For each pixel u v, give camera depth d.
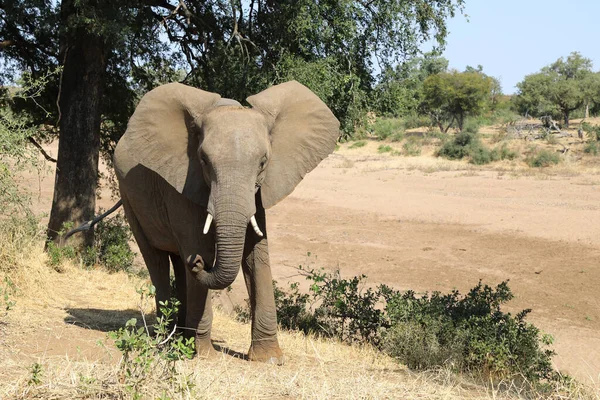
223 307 13.08
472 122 70.94
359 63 13.92
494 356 8.65
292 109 6.47
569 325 14.77
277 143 6.37
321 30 13.00
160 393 4.74
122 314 8.67
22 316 7.23
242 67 13.23
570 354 12.48
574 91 73.62
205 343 6.78
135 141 6.37
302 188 38.72
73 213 13.23
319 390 5.50
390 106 14.22
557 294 17.48
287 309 10.76
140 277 13.20
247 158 5.76
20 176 10.27
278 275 19.56
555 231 25.06
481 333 8.84
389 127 68.06
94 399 4.64
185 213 6.49
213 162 5.75
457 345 8.69
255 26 13.79
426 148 58.12
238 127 5.87
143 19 13.20
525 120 76.12
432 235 25.69
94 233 13.58
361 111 13.80
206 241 6.43
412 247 23.80
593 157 49.09
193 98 6.30
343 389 5.70
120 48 12.02
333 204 33.34
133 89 15.59
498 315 9.30
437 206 31.67
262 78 13.05
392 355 8.76
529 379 8.25
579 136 58.97
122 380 4.80
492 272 20.02
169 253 7.91
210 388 5.14
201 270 5.96
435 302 9.59
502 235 25.00
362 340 9.98
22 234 9.47
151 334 7.54
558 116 79.38
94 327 7.57
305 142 6.46
